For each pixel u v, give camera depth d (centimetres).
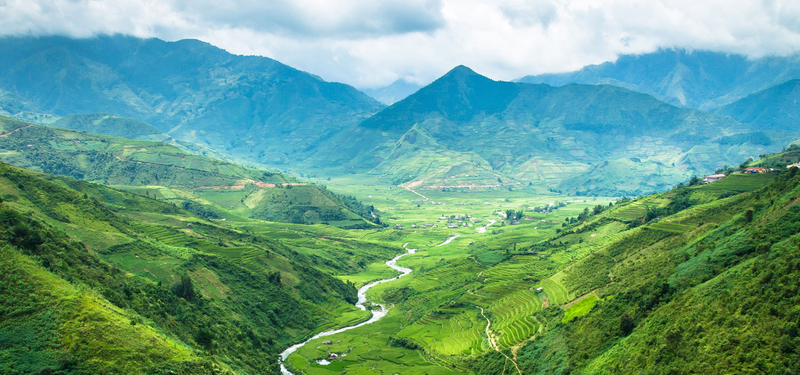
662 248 18550
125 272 16862
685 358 10644
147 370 10775
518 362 15650
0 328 10400
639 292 14888
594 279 19288
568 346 14850
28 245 13350
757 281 11169
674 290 13875
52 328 10700
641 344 12250
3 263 11762
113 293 13575
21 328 10512
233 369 13912
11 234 13038
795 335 9319
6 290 11150
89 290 12762
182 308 16150
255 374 15050
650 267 16975
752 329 10088
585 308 16738
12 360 9831
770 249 12231
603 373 12281
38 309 11000
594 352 13675
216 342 15225
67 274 13150
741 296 11144
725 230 16150
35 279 11762
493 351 16950
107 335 11038
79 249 15775
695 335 11088
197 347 13812
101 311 11731
